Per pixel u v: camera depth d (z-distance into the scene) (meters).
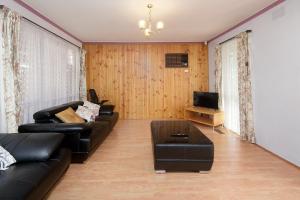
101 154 3.49
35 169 1.87
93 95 5.89
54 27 4.45
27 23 3.45
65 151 2.41
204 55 6.66
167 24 4.56
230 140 4.32
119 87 6.64
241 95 4.28
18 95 2.99
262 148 3.79
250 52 4.09
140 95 6.69
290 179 2.60
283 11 3.17
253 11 3.78
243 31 4.30
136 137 4.55
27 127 2.89
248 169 2.89
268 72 3.57
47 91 4.13
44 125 2.93
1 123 2.86
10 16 2.83
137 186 2.44
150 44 6.59
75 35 5.52
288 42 3.09
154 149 2.69
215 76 5.96
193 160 2.67
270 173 2.77
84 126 2.95
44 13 3.80
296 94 2.96
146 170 2.87
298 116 2.94
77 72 5.96
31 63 3.56
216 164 3.07
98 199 2.17
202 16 4.03
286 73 3.14
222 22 4.43
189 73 6.68
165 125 3.80
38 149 2.11
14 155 2.06
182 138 2.91
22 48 3.28
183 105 6.71
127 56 6.60
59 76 4.73
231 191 2.32
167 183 2.51
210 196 2.22
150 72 6.65
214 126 5.34
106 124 4.06
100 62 6.57
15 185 1.57
